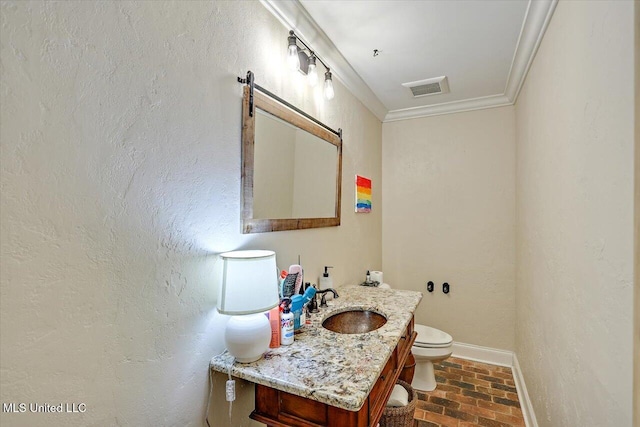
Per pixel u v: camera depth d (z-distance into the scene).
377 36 1.86
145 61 0.93
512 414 2.07
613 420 0.88
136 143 0.91
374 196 3.00
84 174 0.79
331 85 1.85
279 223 1.53
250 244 1.35
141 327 0.93
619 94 0.85
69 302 0.76
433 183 3.06
